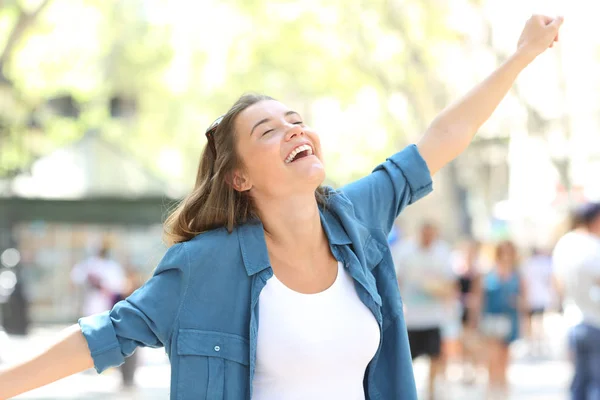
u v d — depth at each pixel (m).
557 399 13.25
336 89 30.41
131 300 3.27
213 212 3.45
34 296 27.98
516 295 12.54
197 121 37.97
